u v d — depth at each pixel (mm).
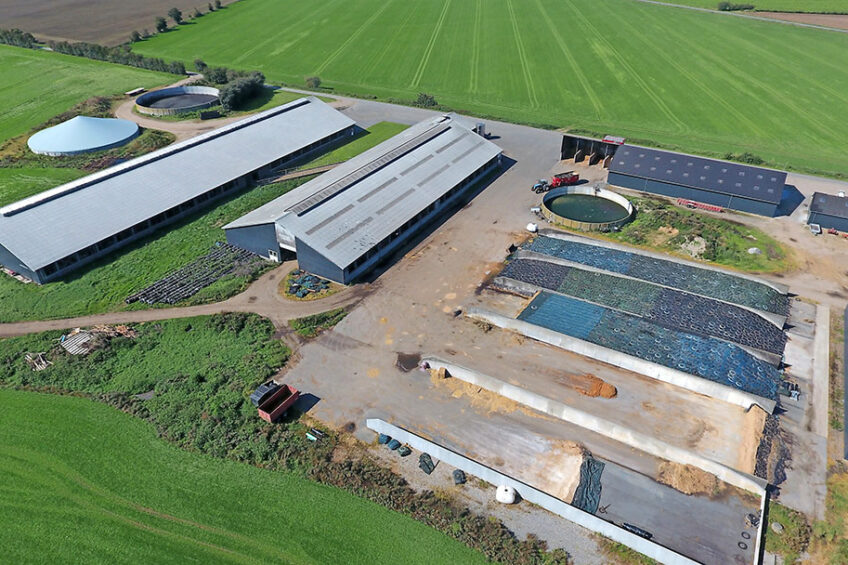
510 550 39000
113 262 71938
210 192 85875
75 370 55094
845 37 154125
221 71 132000
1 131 109812
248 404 50812
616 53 146750
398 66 145125
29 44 157500
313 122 106188
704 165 85812
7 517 41844
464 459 44219
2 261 70438
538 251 72875
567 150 98188
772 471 44375
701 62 139500
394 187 79688
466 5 191250
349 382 53656
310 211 71000
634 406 50500
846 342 56656
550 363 55438
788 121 110062
